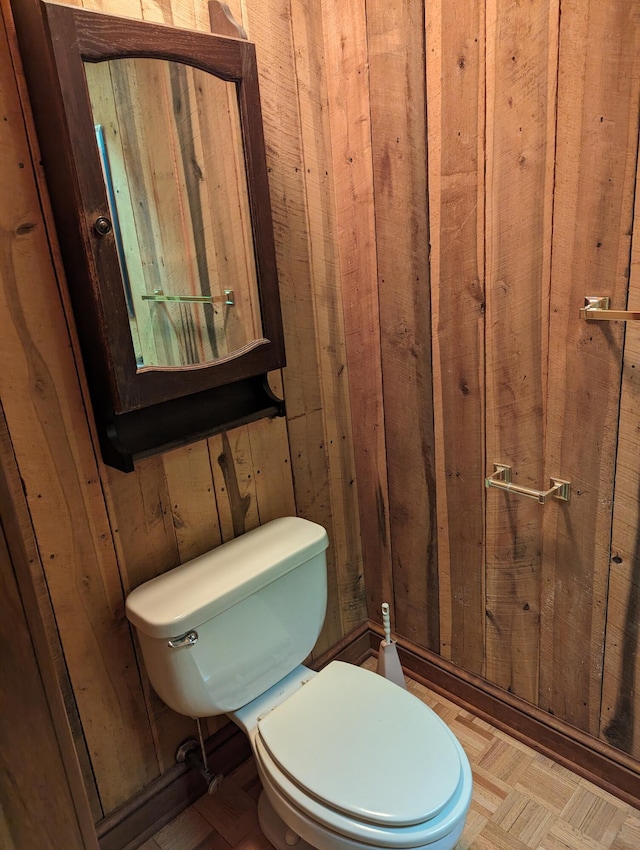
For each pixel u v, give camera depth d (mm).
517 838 1455
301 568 1473
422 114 1395
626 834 1450
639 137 1097
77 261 1092
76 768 766
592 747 1574
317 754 1228
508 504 1550
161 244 1190
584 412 1327
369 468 1871
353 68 1491
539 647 1620
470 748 1719
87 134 1030
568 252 1252
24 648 686
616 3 1059
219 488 1505
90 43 1012
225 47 1216
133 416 1273
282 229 1528
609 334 1238
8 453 1124
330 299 1703
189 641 1255
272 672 1464
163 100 1149
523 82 1212
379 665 1729
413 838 1070
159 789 1527
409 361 1637
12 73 1028
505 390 1454
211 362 1313
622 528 1346
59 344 1158
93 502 1265
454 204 1404
